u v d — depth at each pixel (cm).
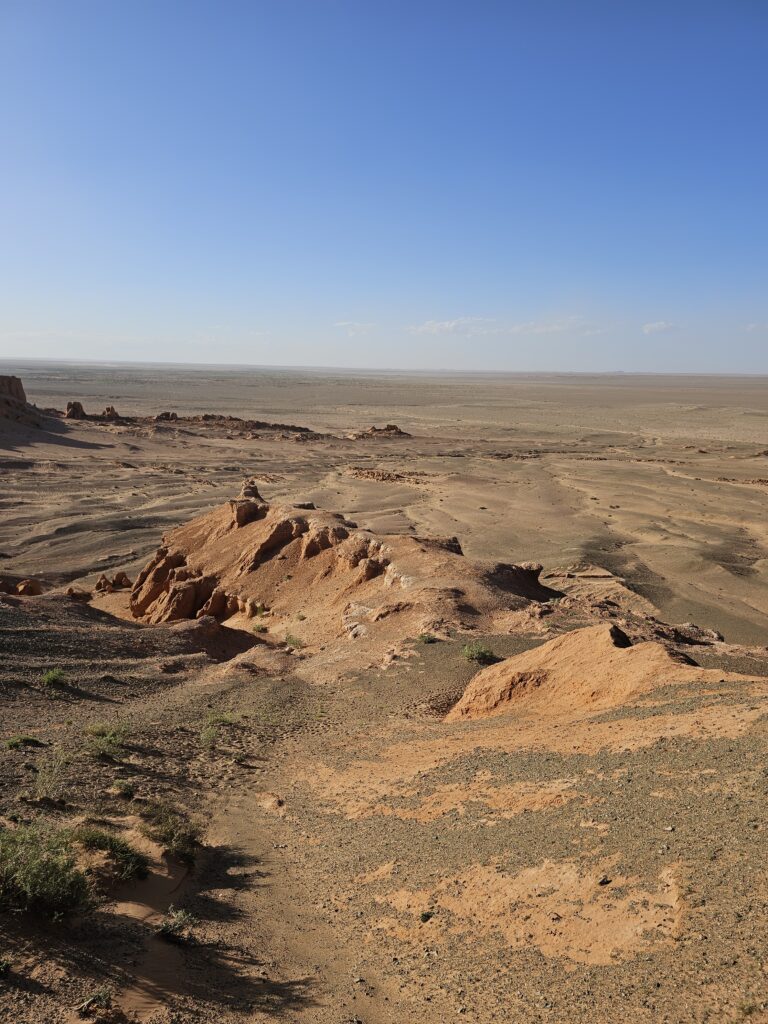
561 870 1046
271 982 965
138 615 4747
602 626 2236
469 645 2811
